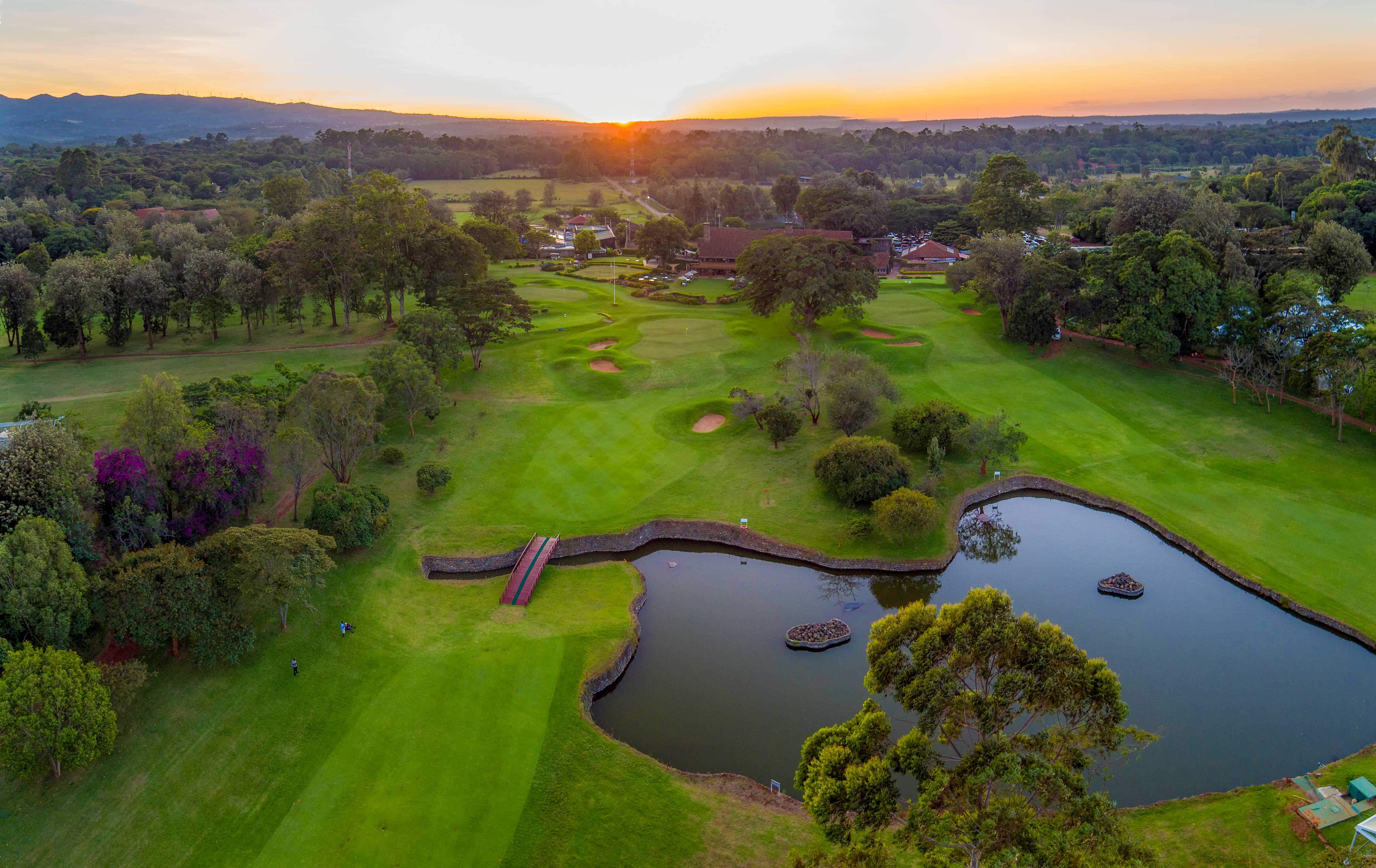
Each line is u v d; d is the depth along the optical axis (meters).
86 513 50.94
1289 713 44.91
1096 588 57.62
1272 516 64.56
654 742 43.06
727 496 68.56
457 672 46.75
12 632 41.56
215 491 55.28
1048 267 100.12
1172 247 93.38
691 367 96.56
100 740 39.06
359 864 34.53
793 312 108.69
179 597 44.47
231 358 96.31
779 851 34.94
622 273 166.88
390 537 61.25
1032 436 79.19
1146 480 71.12
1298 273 95.00
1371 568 56.94
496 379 93.31
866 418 75.50
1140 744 27.69
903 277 152.38
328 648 48.53
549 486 69.75
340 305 127.12
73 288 92.19
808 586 58.69
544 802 37.78
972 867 25.34
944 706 27.55
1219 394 86.31
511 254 171.38
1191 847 34.28
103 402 79.56
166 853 35.41
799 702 46.44
